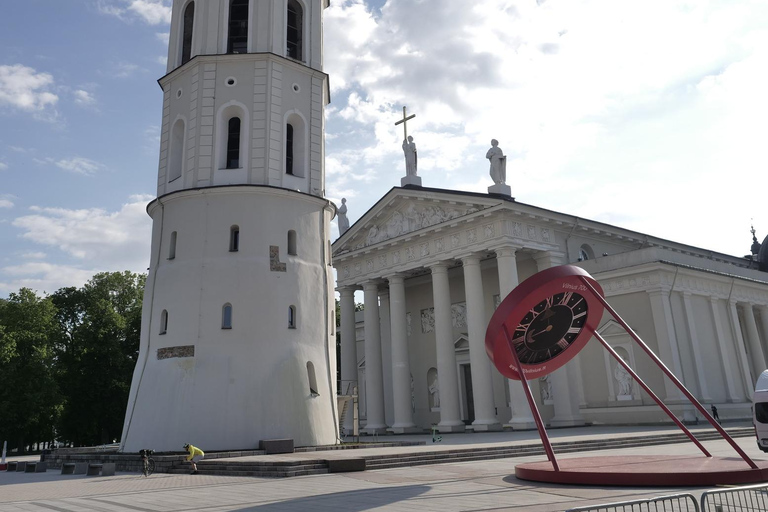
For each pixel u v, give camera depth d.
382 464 21.42
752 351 51.28
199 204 29.30
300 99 32.12
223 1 31.91
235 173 29.88
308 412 27.89
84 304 67.38
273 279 28.80
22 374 55.03
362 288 55.44
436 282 47.44
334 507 12.45
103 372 61.72
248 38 31.52
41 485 19.89
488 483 15.68
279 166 30.47
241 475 20.47
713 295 47.59
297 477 19.03
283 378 27.64
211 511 12.38
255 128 30.34
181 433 26.06
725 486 13.53
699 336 45.31
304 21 33.59
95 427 62.56
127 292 70.44
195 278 28.31
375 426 50.00
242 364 27.27
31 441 66.50
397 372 49.12
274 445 25.31
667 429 35.22
